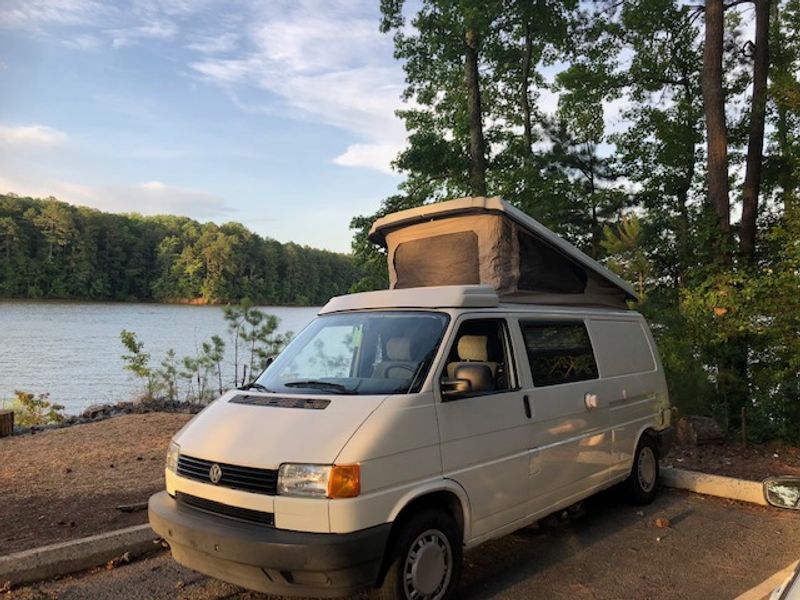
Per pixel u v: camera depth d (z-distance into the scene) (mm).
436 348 4453
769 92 11117
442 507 4297
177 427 10070
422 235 6555
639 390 6484
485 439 4480
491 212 5961
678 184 19094
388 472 3795
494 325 5000
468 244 6152
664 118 18922
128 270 94812
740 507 6594
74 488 6762
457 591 4531
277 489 3684
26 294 86500
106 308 76375
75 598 4367
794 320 9180
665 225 15484
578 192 19328
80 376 25250
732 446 9242
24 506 6160
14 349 34281
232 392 4797
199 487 3996
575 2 19469
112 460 7988
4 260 85000
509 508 4664
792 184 13164
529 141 22453
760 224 14961
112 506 6164
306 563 3496
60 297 89125
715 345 10031
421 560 3949
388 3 20953
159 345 35969
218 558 3730
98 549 4922
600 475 5777
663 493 7109
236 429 4090
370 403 4023
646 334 7090
